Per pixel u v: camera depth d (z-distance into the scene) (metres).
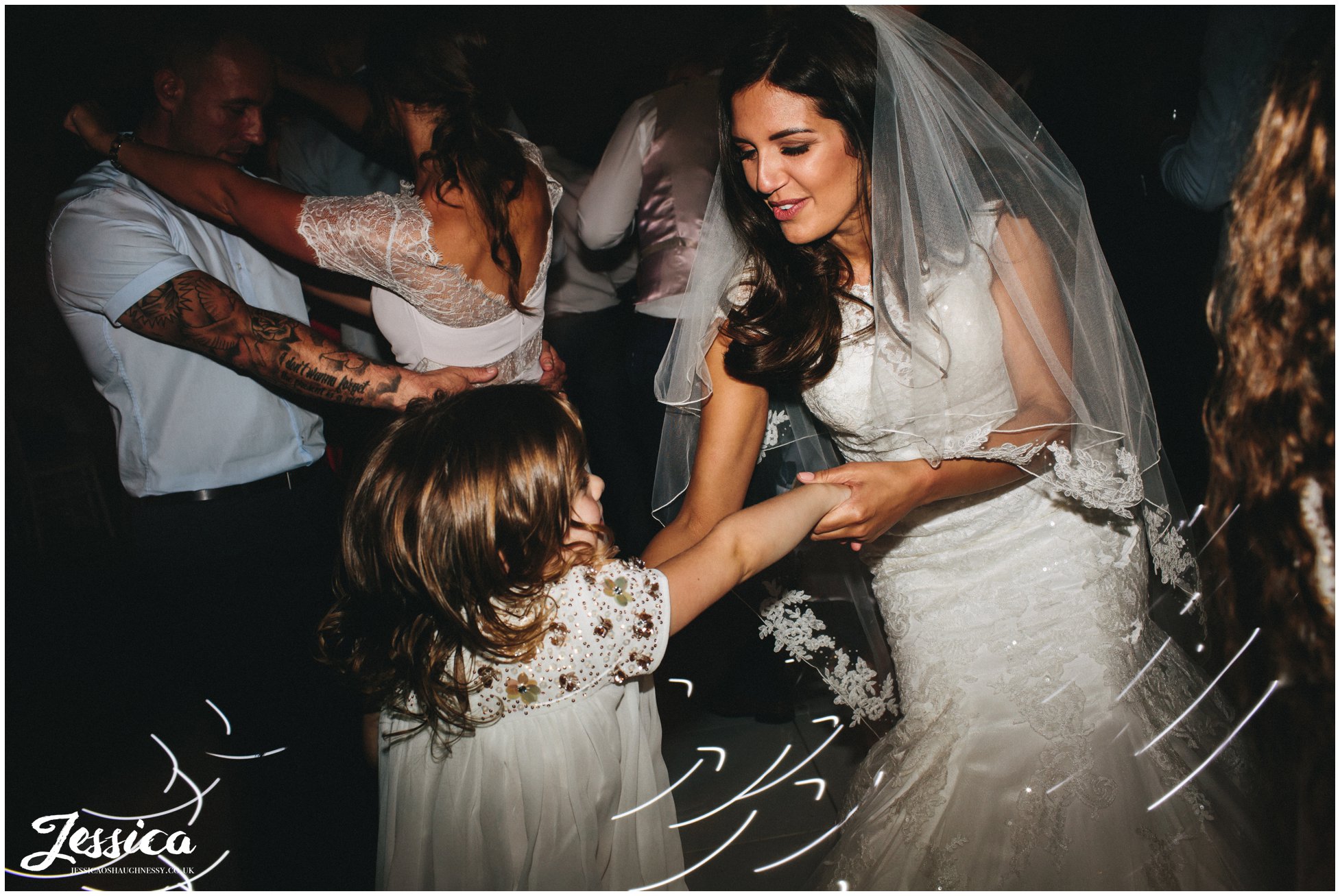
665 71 3.13
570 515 1.42
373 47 1.88
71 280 1.88
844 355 1.59
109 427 5.17
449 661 1.40
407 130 1.95
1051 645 1.54
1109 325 1.50
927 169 1.42
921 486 1.48
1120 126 2.81
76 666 3.49
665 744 2.61
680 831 2.24
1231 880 1.40
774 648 2.06
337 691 2.42
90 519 5.01
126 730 2.97
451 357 2.10
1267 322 0.89
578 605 1.37
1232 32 2.13
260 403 2.07
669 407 1.86
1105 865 1.41
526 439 1.40
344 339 2.76
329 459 2.73
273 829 2.19
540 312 2.21
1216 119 2.16
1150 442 1.61
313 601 2.23
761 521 1.46
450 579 1.36
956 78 1.48
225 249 2.11
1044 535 1.58
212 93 1.99
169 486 2.03
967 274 1.45
